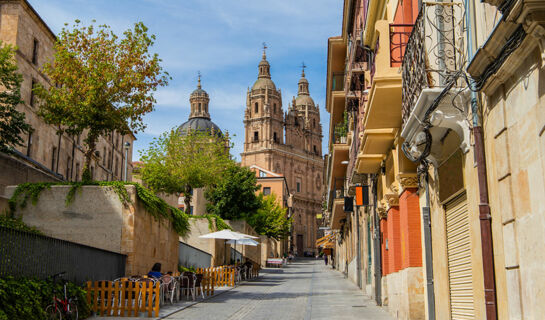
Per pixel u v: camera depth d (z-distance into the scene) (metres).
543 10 4.78
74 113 20.98
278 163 133.25
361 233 26.28
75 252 14.86
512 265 6.10
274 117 135.25
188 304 18.03
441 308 9.95
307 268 63.25
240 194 50.09
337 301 19.61
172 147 39.53
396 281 13.81
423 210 10.98
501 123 6.32
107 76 20.58
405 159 12.56
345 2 22.39
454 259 9.16
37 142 36.97
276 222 64.69
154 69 21.70
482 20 6.68
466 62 7.31
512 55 5.65
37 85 21.77
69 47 21.48
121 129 21.86
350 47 22.97
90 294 14.58
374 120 11.58
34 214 19.52
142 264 20.36
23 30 34.53
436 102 7.21
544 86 5.25
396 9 12.66
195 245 34.59
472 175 7.54
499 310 6.60
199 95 133.38
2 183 24.69
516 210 6.02
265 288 27.03
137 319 13.96
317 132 152.00
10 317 10.04
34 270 12.66
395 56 11.52
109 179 56.97
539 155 5.40
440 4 7.78
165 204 23.38
